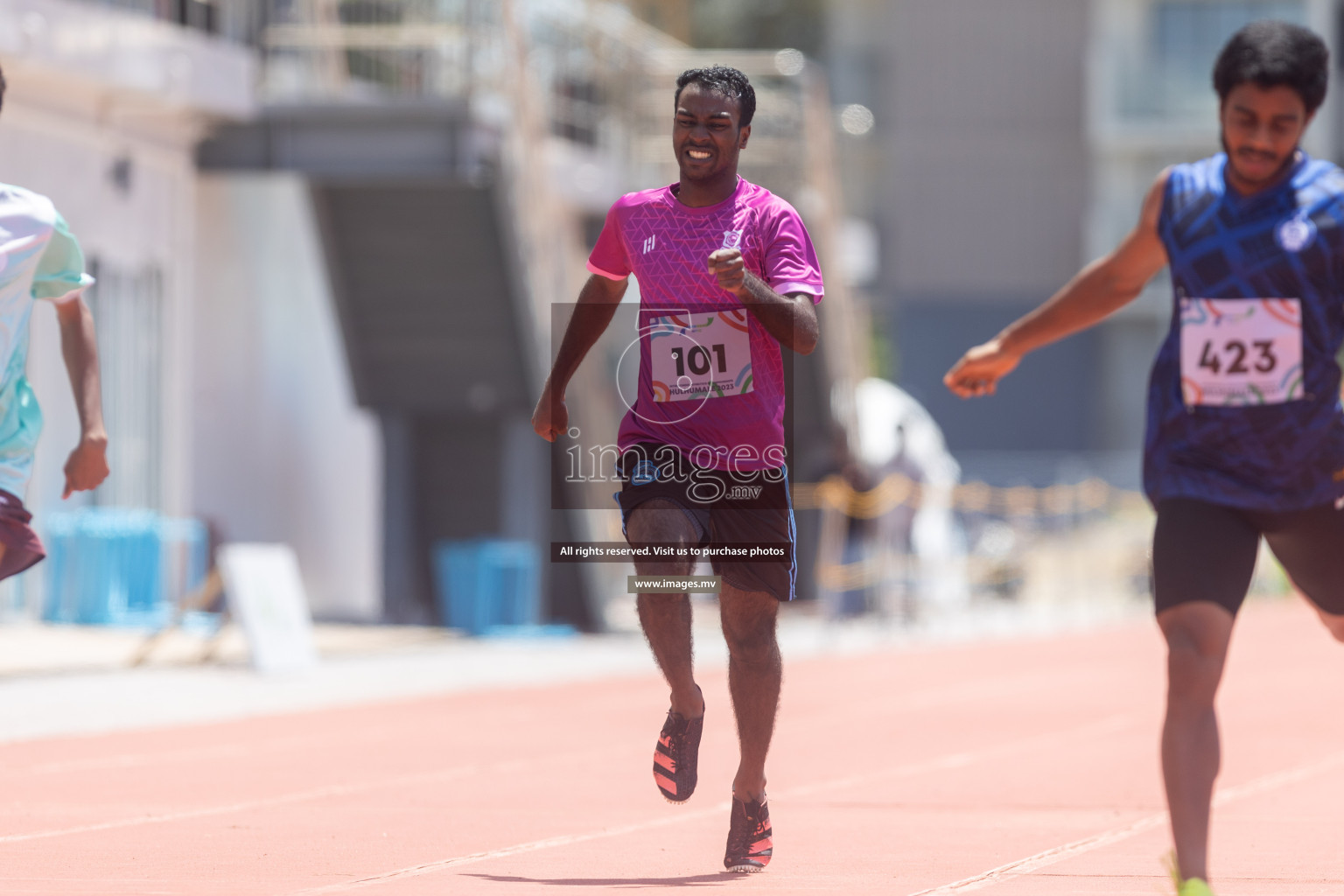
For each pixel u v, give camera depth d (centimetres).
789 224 1758
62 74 5041
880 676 5106
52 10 4916
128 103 5534
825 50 15262
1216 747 1400
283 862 1922
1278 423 1471
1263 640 6812
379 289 6050
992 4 14712
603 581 6203
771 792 2655
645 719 3781
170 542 5700
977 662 5675
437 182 5778
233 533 6281
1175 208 1531
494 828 2233
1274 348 1475
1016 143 14700
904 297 14788
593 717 3828
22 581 5297
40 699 3866
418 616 6394
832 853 2031
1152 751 3253
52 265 1733
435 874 1845
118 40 5184
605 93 7412
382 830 2203
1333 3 14238
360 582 6981
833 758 3123
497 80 6094
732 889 1755
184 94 5469
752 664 1820
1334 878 1833
